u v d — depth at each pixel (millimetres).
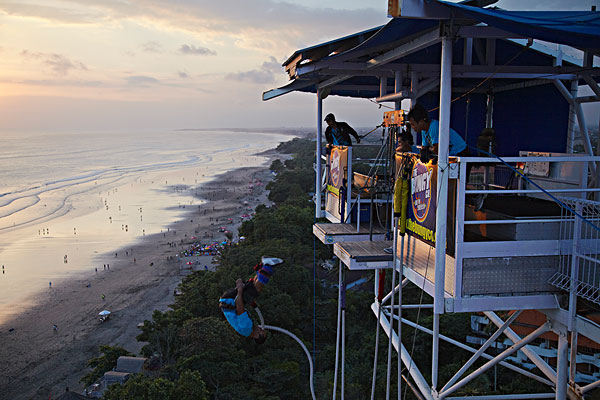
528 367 28844
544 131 11195
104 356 39625
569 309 5984
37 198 155875
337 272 61375
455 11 5637
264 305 43562
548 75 9688
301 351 41031
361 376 33344
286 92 13094
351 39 8531
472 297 5980
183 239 97312
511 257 5988
